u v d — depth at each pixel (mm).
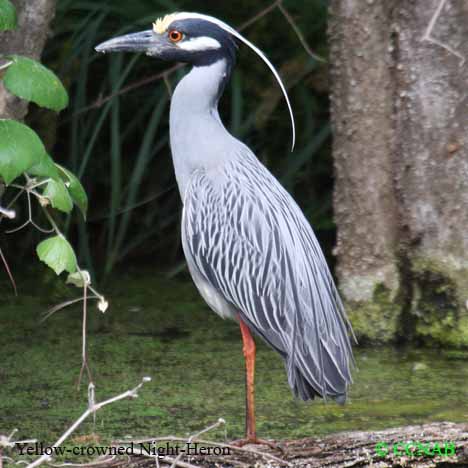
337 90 12328
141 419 9328
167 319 13359
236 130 14672
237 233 8734
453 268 12000
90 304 14117
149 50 9062
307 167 16109
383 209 12289
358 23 12016
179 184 9141
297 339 8461
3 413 9492
